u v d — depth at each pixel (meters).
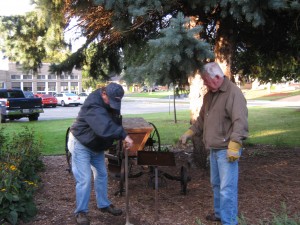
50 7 6.33
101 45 7.71
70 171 7.17
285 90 54.47
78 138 4.35
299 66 9.91
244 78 9.55
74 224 4.52
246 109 3.99
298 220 3.76
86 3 6.08
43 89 50.94
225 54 6.62
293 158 8.12
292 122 16.88
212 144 4.11
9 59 7.40
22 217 4.52
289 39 7.04
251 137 12.08
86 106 4.27
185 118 20.44
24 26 6.98
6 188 4.41
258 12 4.84
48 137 13.02
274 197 5.30
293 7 4.96
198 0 5.28
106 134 4.14
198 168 7.01
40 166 7.27
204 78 4.07
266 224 3.99
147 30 6.44
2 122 20.75
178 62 4.41
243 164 7.52
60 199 5.49
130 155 5.64
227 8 5.30
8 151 6.22
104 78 8.39
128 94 64.81
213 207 4.97
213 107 4.10
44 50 7.36
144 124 6.03
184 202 5.23
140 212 4.90
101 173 4.68
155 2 5.08
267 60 8.19
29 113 21.12
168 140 11.62
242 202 5.11
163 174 5.71
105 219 4.71
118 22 5.71
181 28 4.34
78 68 8.00
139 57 6.05
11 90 22.48
